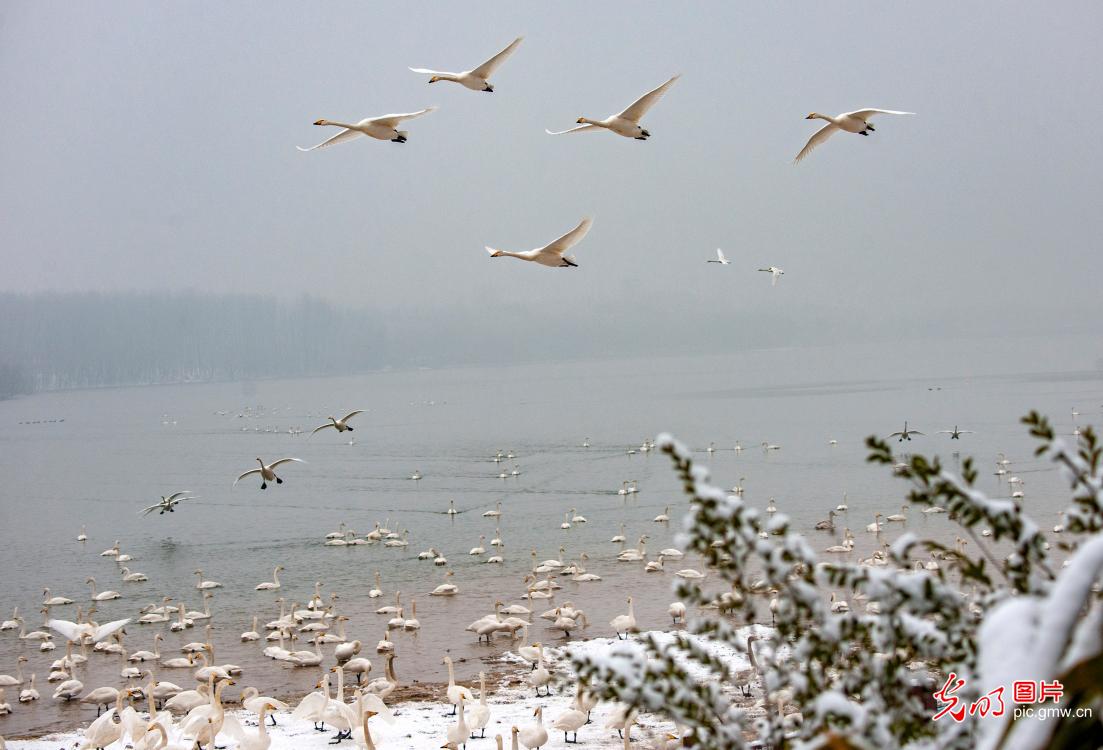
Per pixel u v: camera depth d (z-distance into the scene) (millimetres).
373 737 30219
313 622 50906
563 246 21547
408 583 60062
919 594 6875
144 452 166625
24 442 198625
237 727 29375
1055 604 4051
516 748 28406
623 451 131250
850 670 7434
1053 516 66312
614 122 21484
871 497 83250
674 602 49281
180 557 73250
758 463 111062
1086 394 182625
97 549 78562
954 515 6957
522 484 102375
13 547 81125
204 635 50562
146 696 38719
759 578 7848
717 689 8227
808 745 7000
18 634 53031
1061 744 4031
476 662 42000
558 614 47188
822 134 22250
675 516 78500
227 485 117125
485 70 22047
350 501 97062
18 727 36281
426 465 125688
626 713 7648
